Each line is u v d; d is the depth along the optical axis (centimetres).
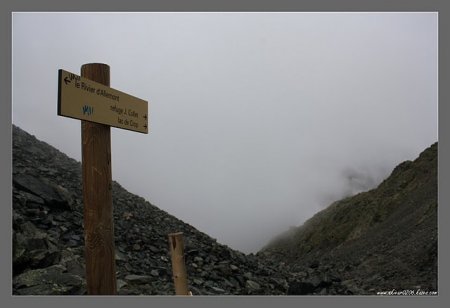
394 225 2758
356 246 2983
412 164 5244
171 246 500
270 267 1319
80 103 363
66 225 890
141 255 924
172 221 1412
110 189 407
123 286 655
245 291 898
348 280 1333
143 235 1084
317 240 6053
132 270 788
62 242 803
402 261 1359
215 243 1298
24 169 1215
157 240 1092
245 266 1155
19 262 580
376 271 1396
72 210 991
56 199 956
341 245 4544
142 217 1291
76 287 561
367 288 1088
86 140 394
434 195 2575
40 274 565
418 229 1878
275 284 1051
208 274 928
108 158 408
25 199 885
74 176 1416
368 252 2172
